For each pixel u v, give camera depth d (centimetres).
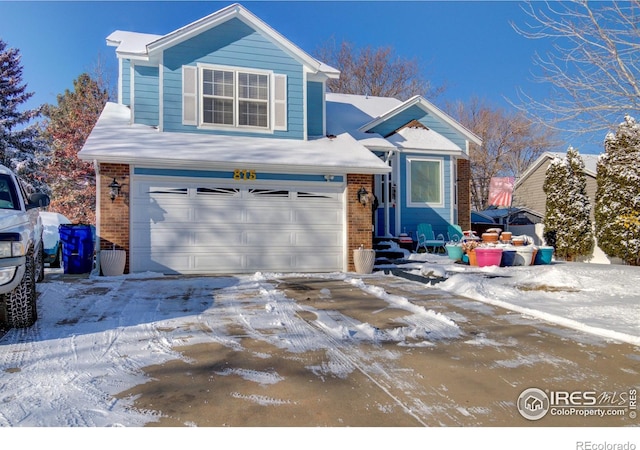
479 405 330
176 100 1117
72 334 500
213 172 1038
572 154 1586
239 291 782
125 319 573
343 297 740
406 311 642
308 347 465
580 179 1573
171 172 1010
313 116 1315
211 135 1135
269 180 1076
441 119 1675
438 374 392
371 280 960
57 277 939
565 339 504
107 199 962
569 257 1552
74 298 703
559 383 374
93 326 536
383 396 343
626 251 1316
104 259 943
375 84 3281
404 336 512
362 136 1458
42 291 758
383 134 1598
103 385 356
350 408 321
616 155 1362
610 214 1369
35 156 2619
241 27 1164
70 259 1009
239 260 1053
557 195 1589
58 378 370
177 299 705
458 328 550
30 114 2681
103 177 962
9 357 421
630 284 838
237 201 1056
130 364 405
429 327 554
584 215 1538
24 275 521
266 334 511
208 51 1138
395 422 301
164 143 1032
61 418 298
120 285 831
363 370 400
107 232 962
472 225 2492
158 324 549
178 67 1119
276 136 1195
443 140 1570
